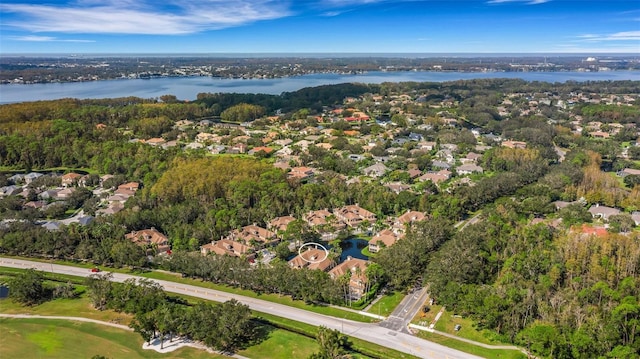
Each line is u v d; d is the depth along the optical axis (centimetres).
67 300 16325
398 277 16888
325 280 16075
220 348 13250
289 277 16338
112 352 13325
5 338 14050
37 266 19088
